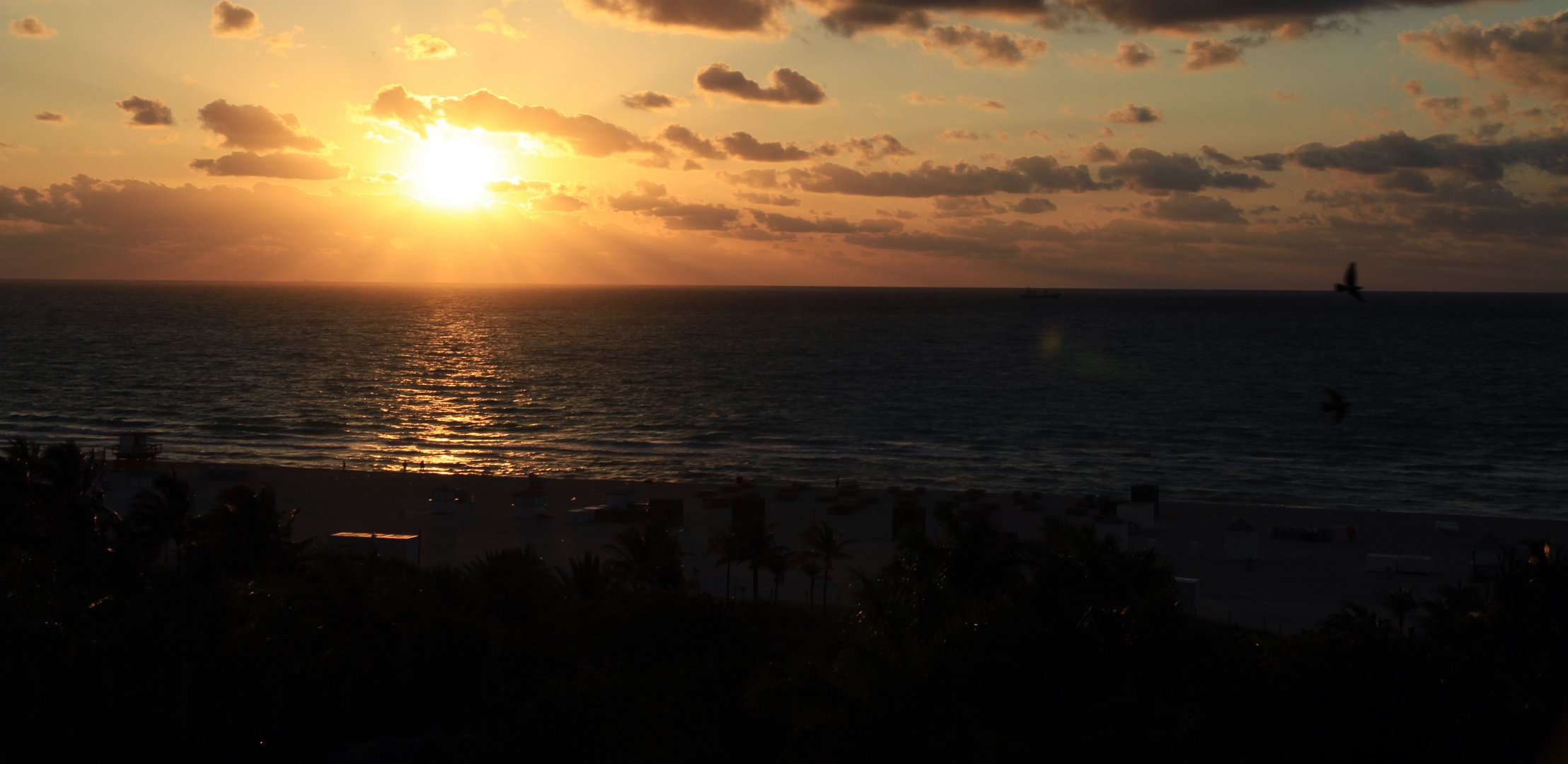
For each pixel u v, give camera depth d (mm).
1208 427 164000
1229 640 33031
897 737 24828
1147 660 29688
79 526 41906
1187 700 28750
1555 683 29344
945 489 110250
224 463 120625
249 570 50531
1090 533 34938
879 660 26156
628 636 38031
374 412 173500
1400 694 30766
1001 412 179625
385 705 38844
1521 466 133375
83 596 40406
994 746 24641
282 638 39156
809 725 25844
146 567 42781
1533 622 34719
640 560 54094
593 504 94000
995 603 31328
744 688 31953
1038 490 115625
